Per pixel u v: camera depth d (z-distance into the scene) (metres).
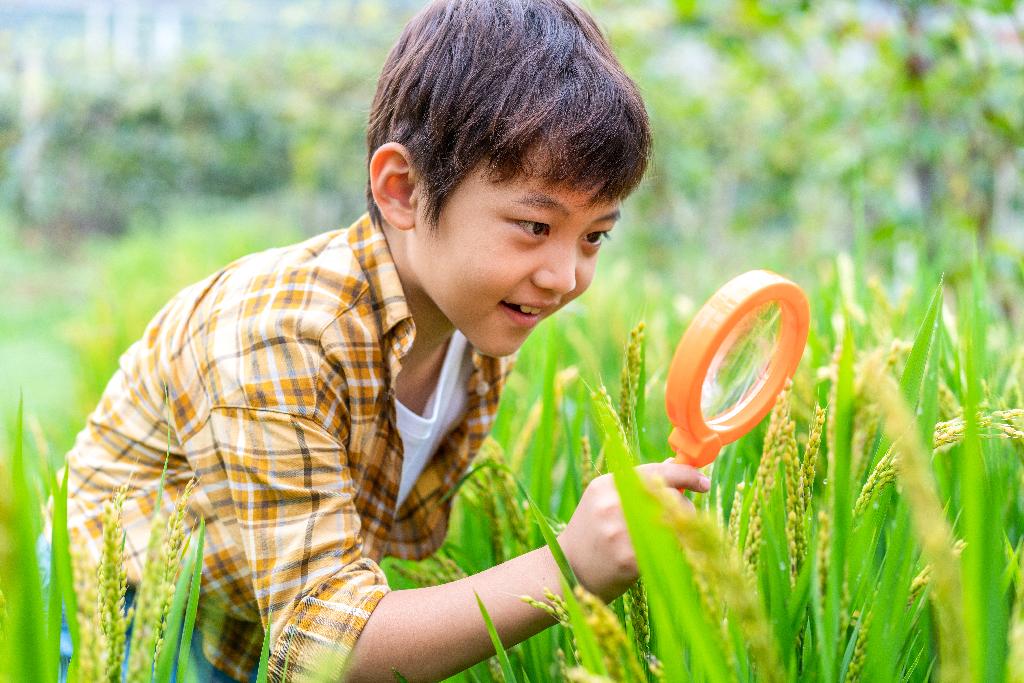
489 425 1.16
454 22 0.97
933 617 0.79
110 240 8.71
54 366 4.79
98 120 8.78
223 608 1.02
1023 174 2.34
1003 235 2.37
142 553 1.01
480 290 0.94
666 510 0.62
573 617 0.72
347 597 0.90
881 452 0.82
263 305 0.96
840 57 2.75
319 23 8.09
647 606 0.83
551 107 0.92
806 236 4.10
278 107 8.30
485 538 1.15
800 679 0.77
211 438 0.96
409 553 1.15
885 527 0.95
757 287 0.80
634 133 0.94
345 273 0.99
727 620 0.75
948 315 1.19
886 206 2.48
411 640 0.87
